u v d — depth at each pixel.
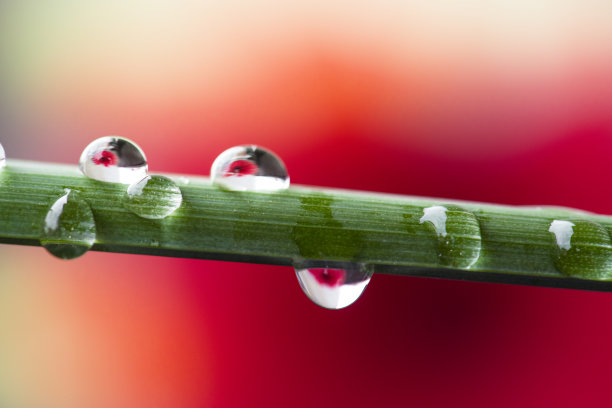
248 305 0.11
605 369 0.11
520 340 0.11
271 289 0.11
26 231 0.08
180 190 0.09
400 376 0.11
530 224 0.09
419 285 0.11
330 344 0.11
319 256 0.09
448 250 0.09
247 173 0.09
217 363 0.11
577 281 0.09
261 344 0.11
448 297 0.11
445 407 0.11
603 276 0.09
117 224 0.08
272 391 0.11
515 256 0.09
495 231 0.09
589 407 0.11
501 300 0.11
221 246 0.08
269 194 0.09
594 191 0.11
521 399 0.11
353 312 0.11
